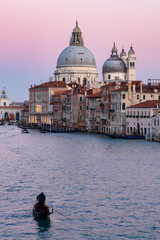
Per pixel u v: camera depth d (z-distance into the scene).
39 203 42.94
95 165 70.56
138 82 151.75
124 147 99.00
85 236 38.19
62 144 111.56
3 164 72.19
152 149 93.50
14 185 54.22
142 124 126.81
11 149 99.38
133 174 61.75
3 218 41.97
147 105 126.44
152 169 66.19
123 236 38.19
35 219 41.81
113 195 49.47
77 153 88.50
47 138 136.25
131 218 42.03
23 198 48.12
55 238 37.81
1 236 38.06
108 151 91.12
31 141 124.06
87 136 143.38
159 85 149.00
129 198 48.22
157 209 44.47
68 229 39.62
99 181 56.81
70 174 61.91
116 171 64.44
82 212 43.66
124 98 139.25
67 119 192.88
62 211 43.91
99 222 41.06
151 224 40.59
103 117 154.88
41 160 77.56
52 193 50.31
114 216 42.56
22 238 37.78
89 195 49.41
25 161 76.25
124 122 139.12
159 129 116.19
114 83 155.50
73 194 49.88
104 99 153.88
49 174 61.91
